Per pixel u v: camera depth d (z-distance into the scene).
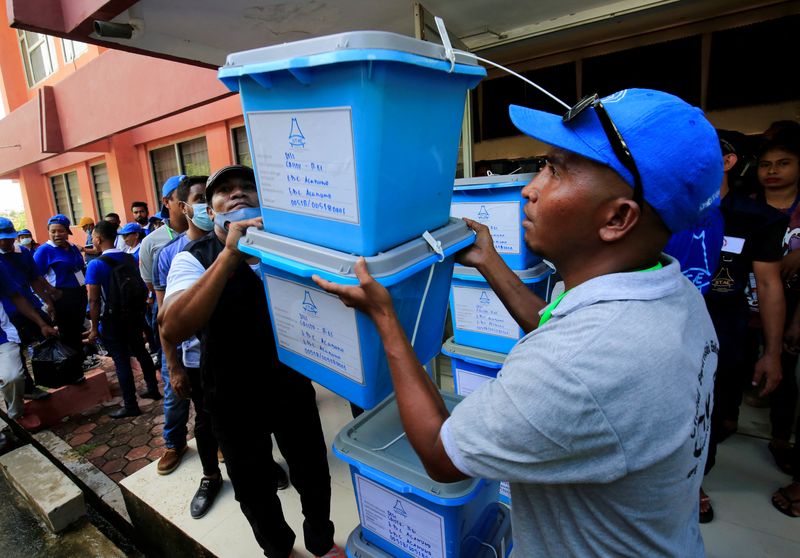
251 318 1.56
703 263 1.72
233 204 1.49
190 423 3.64
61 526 2.71
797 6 2.80
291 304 1.09
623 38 3.40
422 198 0.96
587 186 0.66
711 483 2.11
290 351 1.17
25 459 3.11
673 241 1.73
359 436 1.38
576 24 2.68
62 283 4.92
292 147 0.92
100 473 3.19
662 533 0.70
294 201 0.97
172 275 1.47
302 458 1.68
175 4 2.49
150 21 2.68
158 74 5.52
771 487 2.06
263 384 1.59
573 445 0.61
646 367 0.60
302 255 0.95
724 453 2.31
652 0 2.44
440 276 1.10
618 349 0.60
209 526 2.17
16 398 3.54
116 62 6.08
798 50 2.86
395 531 1.34
